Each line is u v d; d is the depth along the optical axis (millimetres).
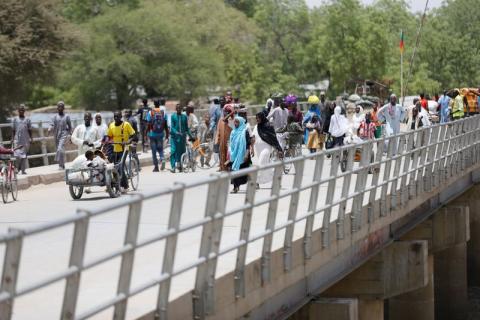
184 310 23172
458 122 60375
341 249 35469
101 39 195250
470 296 79812
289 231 29312
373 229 40375
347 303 34156
